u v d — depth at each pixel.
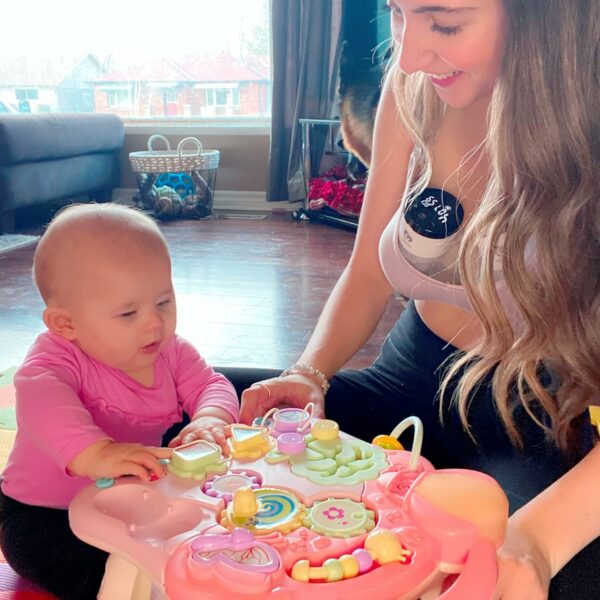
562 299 0.67
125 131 4.11
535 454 0.77
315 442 0.65
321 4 3.48
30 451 0.78
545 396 0.71
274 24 3.55
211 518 0.54
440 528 0.52
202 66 4.23
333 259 2.78
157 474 0.61
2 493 0.82
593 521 0.60
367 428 0.94
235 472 0.61
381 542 0.50
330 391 0.96
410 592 0.48
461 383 0.78
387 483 0.57
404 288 0.92
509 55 0.63
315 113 3.66
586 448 0.72
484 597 0.48
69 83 4.32
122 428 0.82
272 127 3.72
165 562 0.50
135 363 0.80
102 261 0.76
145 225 0.81
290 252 2.90
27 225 3.40
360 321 0.98
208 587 0.46
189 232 3.33
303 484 0.59
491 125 0.68
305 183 3.70
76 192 3.67
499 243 0.73
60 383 0.74
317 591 0.46
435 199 0.86
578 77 0.61
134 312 0.78
